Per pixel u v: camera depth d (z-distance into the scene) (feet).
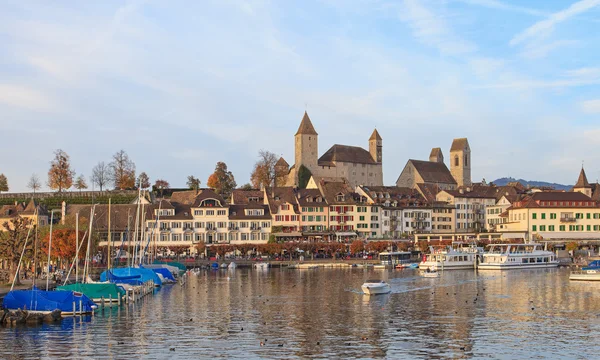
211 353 212.43
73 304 279.49
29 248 373.81
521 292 363.76
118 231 635.66
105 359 205.98
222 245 627.46
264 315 284.82
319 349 217.56
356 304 318.65
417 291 372.79
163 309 301.22
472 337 236.02
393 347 220.43
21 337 236.02
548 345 223.10
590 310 294.25
